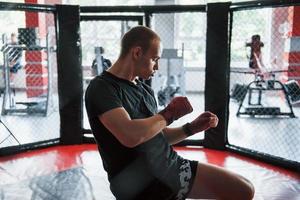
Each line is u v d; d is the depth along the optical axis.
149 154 1.35
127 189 1.37
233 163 3.14
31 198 2.30
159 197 1.37
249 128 4.50
